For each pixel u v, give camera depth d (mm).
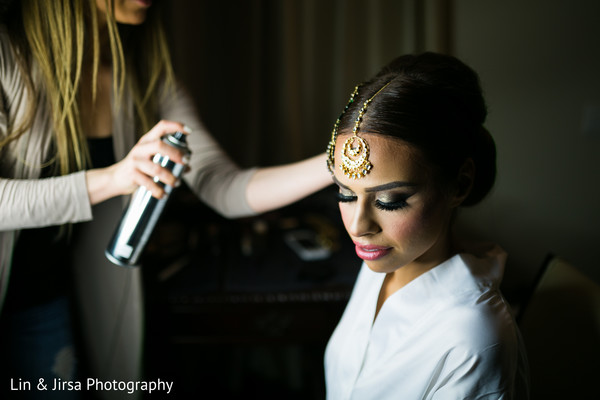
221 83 1697
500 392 545
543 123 1840
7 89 753
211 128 1727
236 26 1662
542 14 1744
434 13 1640
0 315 895
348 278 1221
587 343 709
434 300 611
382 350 654
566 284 788
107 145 925
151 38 947
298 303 1177
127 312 1044
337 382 735
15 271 901
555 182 1890
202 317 1175
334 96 1736
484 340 547
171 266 1289
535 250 1949
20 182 704
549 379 748
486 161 588
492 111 1830
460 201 584
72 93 774
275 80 1713
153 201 707
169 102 1000
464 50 1778
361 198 534
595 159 1860
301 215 1651
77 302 1055
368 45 1705
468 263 626
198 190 944
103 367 1102
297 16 1672
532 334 798
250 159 1745
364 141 513
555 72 1793
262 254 1375
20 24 755
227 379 1698
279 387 1691
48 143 808
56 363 1010
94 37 771
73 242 991
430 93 524
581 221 1920
